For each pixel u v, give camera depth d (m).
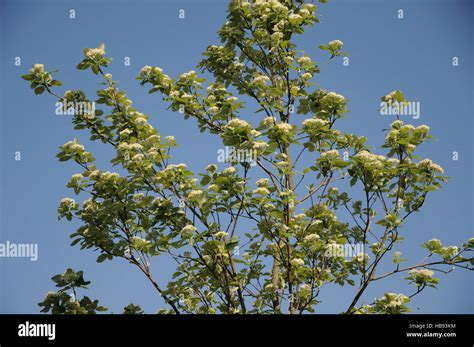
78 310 6.26
